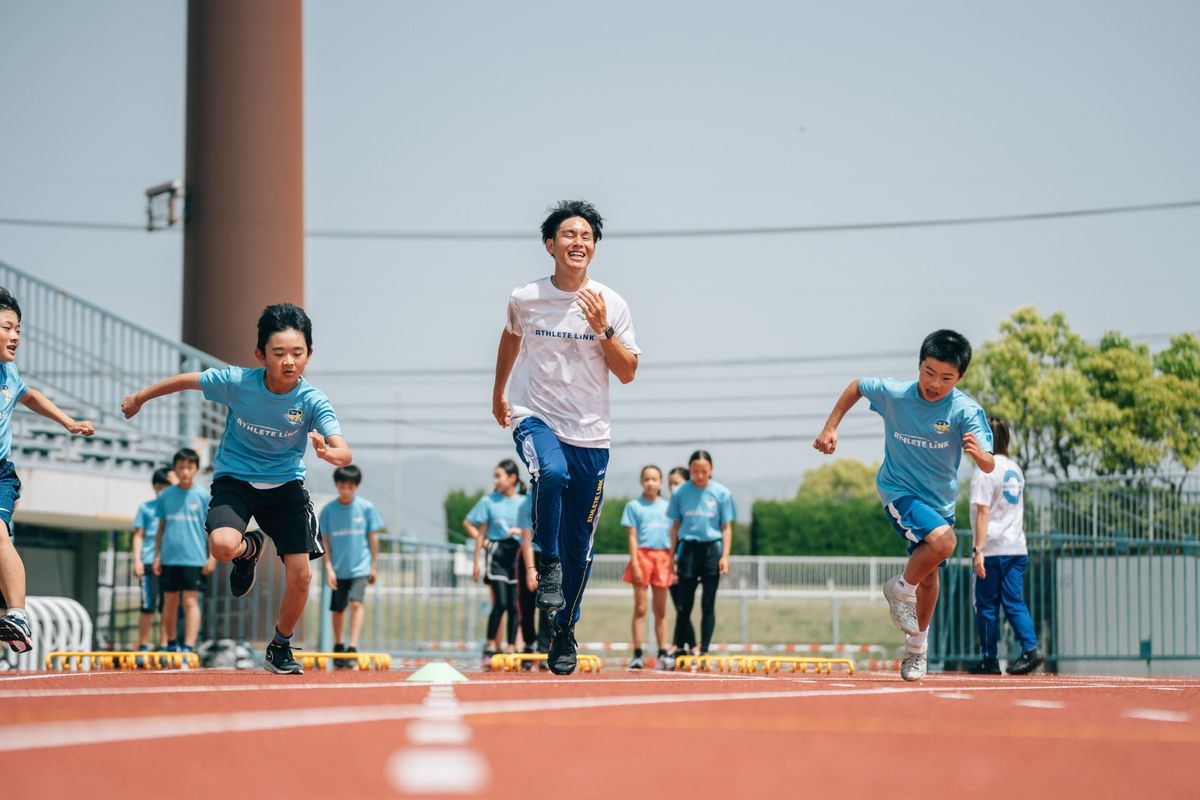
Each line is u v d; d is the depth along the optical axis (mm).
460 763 3049
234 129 25328
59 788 2604
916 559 9023
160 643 17141
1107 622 21156
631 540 17812
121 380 21188
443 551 25281
